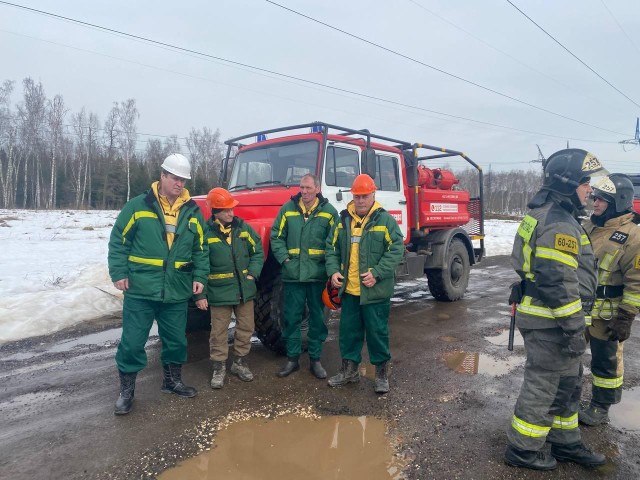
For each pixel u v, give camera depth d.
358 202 3.82
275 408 3.57
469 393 3.83
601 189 3.18
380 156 6.34
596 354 3.26
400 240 3.86
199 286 3.73
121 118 57.88
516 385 4.01
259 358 4.75
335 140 5.49
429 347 5.11
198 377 4.22
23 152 54.22
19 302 6.08
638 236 3.04
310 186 4.09
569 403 2.76
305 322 4.95
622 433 3.21
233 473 2.71
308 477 2.67
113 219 25.88
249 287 4.07
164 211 3.58
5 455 2.88
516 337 5.52
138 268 3.46
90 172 54.25
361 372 4.39
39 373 4.28
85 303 6.40
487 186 74.62
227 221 3.96
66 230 18.53
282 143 5.70
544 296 2.54
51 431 3.19
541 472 2.74
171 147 67.31
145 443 3.02
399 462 2.82
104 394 3.81
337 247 4.07
